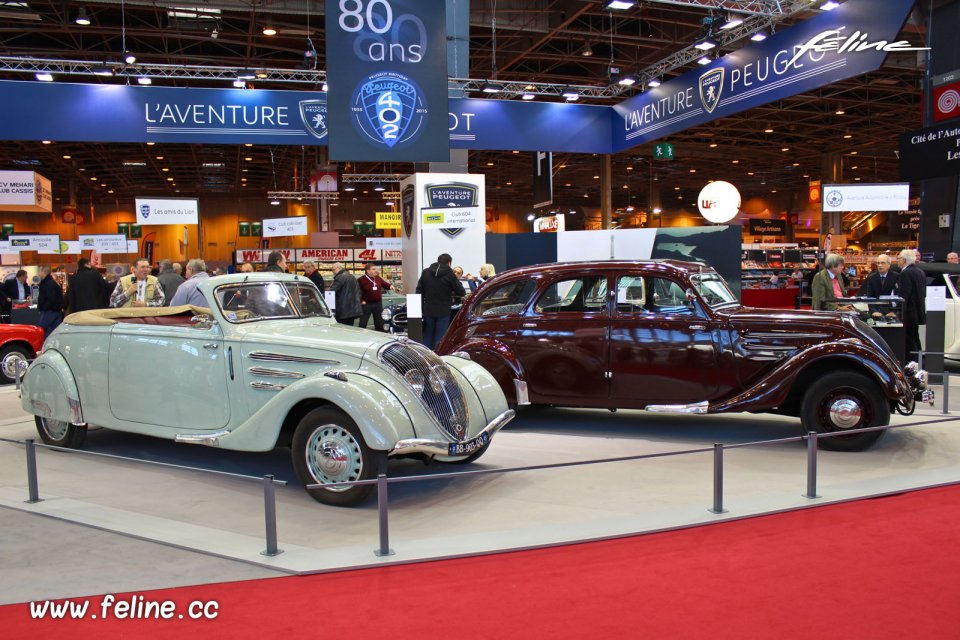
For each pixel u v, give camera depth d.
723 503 4.28
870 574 3.18
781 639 2.59
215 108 16.61
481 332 6.69
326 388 4.38
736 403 5.72
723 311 6.01
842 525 3.86
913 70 21.16
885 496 4.40
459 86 16.19
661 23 20.33
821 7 13.67
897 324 7.25
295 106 17.00
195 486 5.00
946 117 13.22
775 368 5.70
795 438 4.29
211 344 5.12
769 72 13.84
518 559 3.48
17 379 6.55
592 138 19.45
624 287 6.25
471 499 4.60
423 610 2.90
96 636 2.74
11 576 3.34
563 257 15.34
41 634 2.76
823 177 35.09
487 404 5.21
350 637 2.68
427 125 9.79
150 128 16.38
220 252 45.16
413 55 9.70
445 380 4.82
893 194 10.00
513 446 6.04
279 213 46.19
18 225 41.19
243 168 35.94
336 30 9.45
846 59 12.02
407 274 16.53
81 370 5.73
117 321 5.87
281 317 5.47
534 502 4.50
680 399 6.04
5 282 14.57
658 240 14.12
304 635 2.70
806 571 3.23
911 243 30.42
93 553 3.65
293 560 3.48
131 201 45.28
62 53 20.78
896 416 6.90
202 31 18.83
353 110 9.54
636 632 2.67
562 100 26.39
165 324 6.00
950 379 9.14
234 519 4.26
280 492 4.82
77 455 5.93
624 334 6.17
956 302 9.45
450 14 15.57
